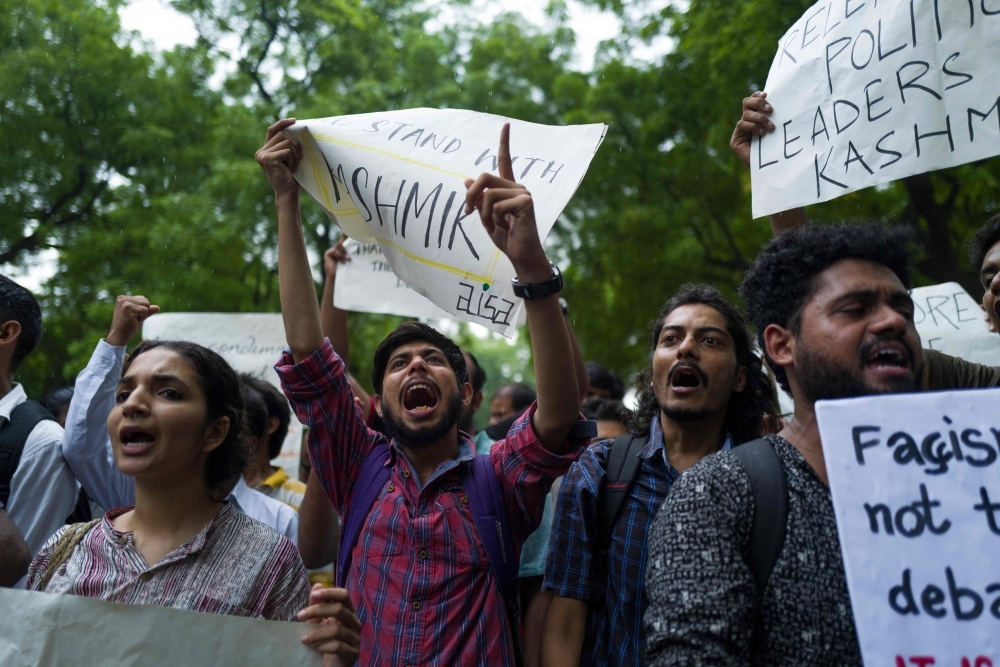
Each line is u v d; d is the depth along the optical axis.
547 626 2.31
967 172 7.62
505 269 2.44
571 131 2.56
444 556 2.29
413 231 2.53
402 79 13.33
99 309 10.41
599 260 12.43
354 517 2.44
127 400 2.21
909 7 2.28
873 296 1.58
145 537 2.21
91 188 11.68
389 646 2.21
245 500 3.36
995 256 2.57
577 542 2.35
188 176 11.77
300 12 13.00
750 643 1.45
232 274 11.18
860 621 1.36
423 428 2.45
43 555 2.22
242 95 12.97
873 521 1.40
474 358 4.06
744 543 1.50
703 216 11.48
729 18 9.55
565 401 2.29
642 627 2.21
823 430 1.46
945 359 2.70
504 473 2.41
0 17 11.05
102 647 1.98
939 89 2.20
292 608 2.17
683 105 11.29
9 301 2.93
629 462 2.44
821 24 2.52
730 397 2.63
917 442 1.42
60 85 11.12
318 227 12.39
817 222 1.81
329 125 2.68
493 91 13.87
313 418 2.52
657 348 2.59
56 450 2.85
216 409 2.29
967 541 1.36
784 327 1.70
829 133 2.40
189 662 1.96
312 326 2.54
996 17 2.15
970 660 1.32
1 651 2.00
